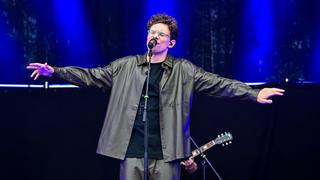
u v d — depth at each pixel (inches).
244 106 394.9
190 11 405.7
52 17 393.1
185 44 404.5
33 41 389.1
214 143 349.1
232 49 404.2
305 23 404.2
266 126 391.2
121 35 401.7
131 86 228.5
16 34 387.2
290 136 389.7
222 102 395.9
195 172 394.3
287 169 389.7
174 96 226.8
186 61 236.5
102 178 394.3
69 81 230.8
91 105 392.5
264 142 390.9
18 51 386.6
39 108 388.2
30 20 390.0
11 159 387.2
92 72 233.8
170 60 232.1
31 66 223.5
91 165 393.4
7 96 383.6
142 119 221.5
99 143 227.8
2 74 382.6
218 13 405.7
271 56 402.9
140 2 403.9
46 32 391.9
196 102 396.5
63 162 391.5
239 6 406.3
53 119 389.7
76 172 392.5
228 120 395.2
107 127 226.8
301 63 402.3
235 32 404.8
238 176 393.7
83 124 392.2
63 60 393.7
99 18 399.9
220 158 396.2
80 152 392.8
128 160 220.7
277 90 226.2
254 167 392.5
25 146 388.5
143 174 220.1
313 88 382.6
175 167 224.1
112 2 402.0
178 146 221.5
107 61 398.6
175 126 223.3
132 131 223.0
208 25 404.8
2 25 386.3
